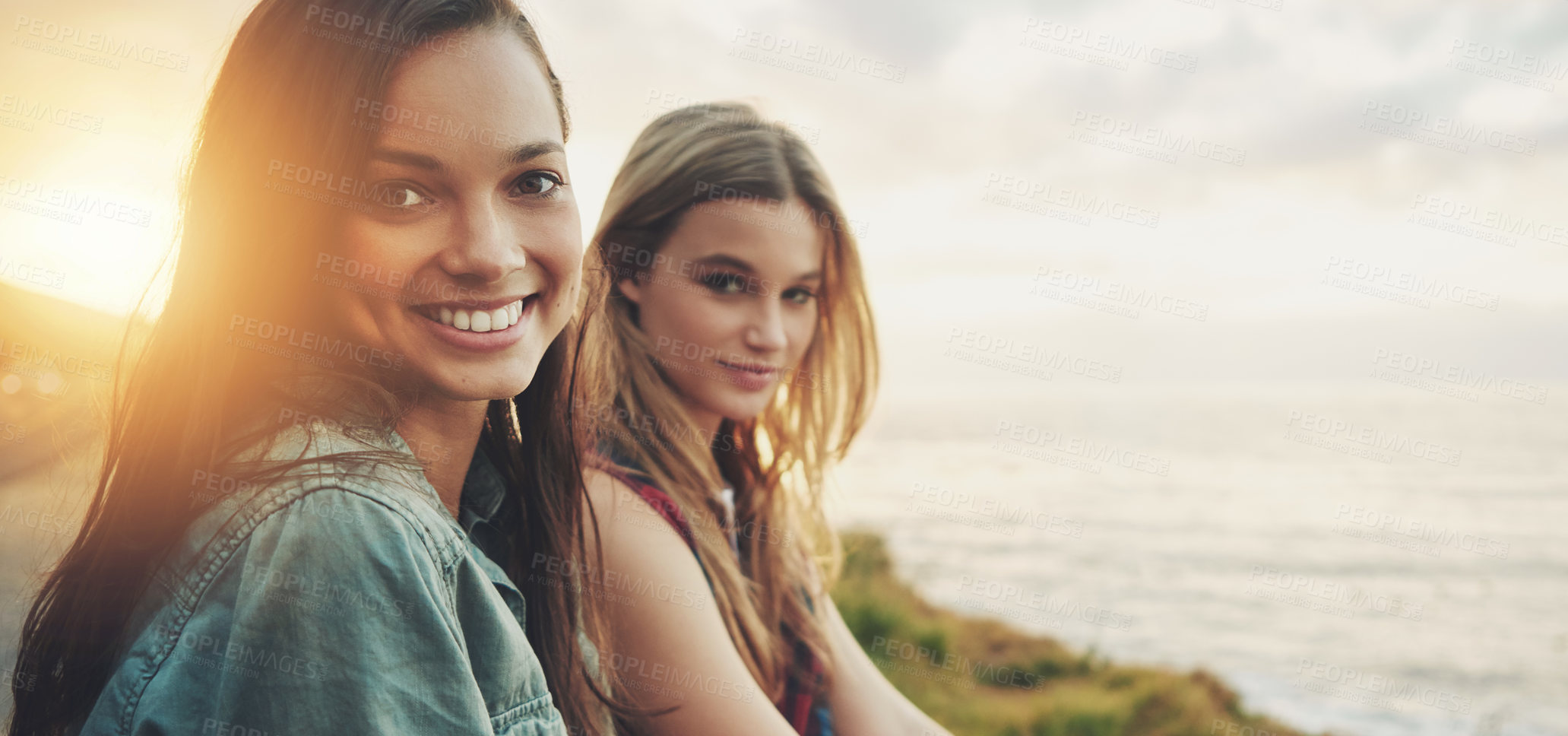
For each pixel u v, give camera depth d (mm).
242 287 823
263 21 842
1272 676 12352
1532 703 12648
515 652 864
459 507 1105
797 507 1989
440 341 843
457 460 1019
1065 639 12297
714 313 1601
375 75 791
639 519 1395
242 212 822
